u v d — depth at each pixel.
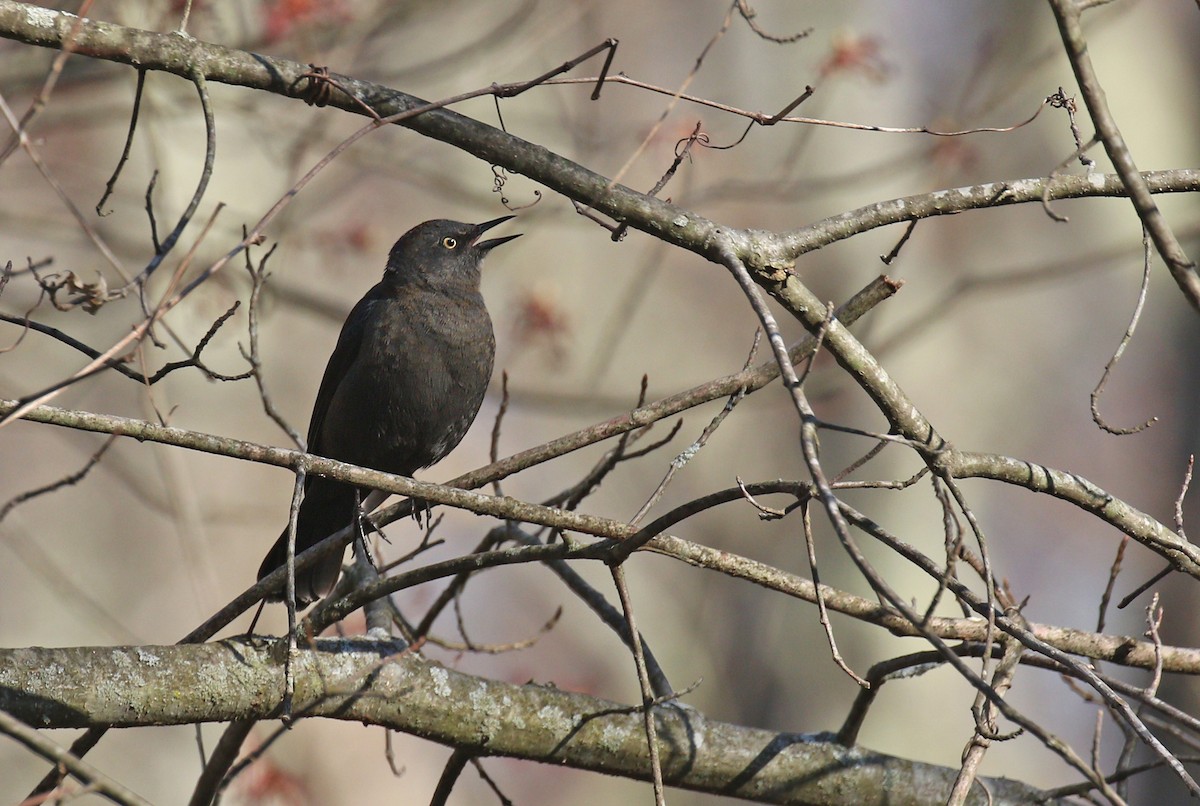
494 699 6.32
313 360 17.47
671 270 21.16
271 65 5.66
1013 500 21.08
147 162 13.41
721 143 16.70
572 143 14.17
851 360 5.99
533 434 20.25
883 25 16.42
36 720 5.35
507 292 18.50
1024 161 16.28
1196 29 16.73
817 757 6.73
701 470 19.78
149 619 17.70
